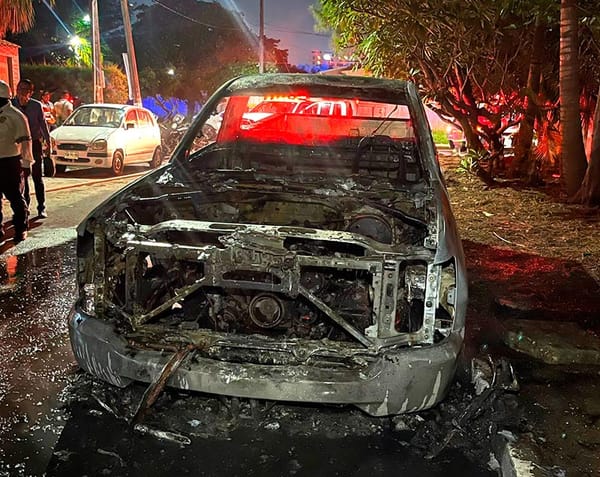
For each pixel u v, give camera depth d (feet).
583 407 10.58
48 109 52.44
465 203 29.76
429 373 8.89
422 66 37.42
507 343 13.17
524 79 40.06
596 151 28.14
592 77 40.19
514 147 40.65
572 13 27.96
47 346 12.78
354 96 14.80
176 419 9.93
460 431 9.86
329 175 13.76
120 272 10.14
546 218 25.90
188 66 129.90
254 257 9.00
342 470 8.90
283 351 9.14
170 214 11.88
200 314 10.52
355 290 10.36
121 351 9.23
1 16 38.70
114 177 39.11
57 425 9.75
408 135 16.22
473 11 30.48
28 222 23.73
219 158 15.14
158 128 46.62
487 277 17.62
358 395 8.77
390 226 10.98
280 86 14.92
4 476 8.45
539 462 8.72
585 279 17.46
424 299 9.14
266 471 8.80
